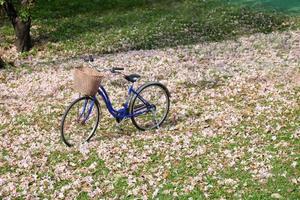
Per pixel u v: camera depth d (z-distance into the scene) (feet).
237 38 81.05
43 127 48.24
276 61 65.26
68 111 42.34
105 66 67.87
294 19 93.61
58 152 42.01
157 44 82.74
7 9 84.17
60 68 70.23
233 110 48.52
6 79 66.64
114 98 54.90
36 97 58.29
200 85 57.57
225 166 36.91
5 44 89.51
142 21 100.73
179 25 94.43
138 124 46.88
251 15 98.63
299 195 32.35
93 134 44.24
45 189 36.19
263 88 54.65
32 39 90.74
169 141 42.39
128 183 35.76
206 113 48.52
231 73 61.41
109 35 91.25
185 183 35.04
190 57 69.77
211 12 103.81
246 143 40.52
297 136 40.91
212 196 33.14
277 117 45.57
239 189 33.68
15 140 45.57
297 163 36.14
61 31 95.96
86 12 112.57
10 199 35.22
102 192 34.96
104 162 39.42
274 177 34.71
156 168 37.52
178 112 49.34
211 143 41.16
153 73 63.26
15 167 40.04
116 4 118.62
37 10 111.24
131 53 75.00
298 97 50.78
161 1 119.55
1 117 52.01
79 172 38.17
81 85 40.68
